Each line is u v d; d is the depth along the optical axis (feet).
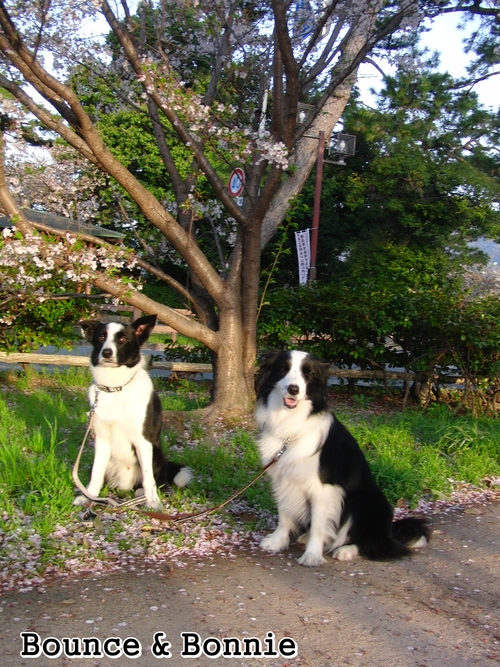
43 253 12.07
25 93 11.33
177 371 17.94
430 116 36.70
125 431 9.45
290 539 9.21
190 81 16.49
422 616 7.27
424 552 9.04
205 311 14.52
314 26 14.35
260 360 9.43
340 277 19.94
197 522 9.25
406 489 11.00
